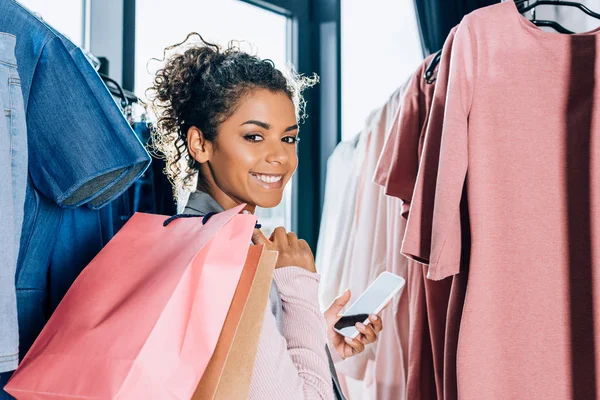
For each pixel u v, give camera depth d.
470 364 1.09
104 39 1.96
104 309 0.70
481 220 1.11
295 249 0.90
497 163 1.13
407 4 2.34
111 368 0.62
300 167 2.46
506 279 1.11
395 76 2.36
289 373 0.75
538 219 1.12
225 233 0.72
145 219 0.84
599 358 1.08
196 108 0.97
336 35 2.51
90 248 0.94
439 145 1.17
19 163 0.70
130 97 1.53
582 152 1.12
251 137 0.95
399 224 1.63
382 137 1.82
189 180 1.07
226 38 2.24
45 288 0.86
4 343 0.63
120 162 0.77
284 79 0.99
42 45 0.77
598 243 1.10
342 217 1.97
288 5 2.45
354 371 1.81
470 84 1.13
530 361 1.10
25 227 0.80
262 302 0.73
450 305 1.20
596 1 1.58
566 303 1.11
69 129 0.77
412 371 1.41
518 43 1.14
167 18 2.09
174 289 0.65
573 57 1.13
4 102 0.69
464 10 2.24
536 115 1.14
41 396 0.65
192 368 0.66
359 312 1.18
